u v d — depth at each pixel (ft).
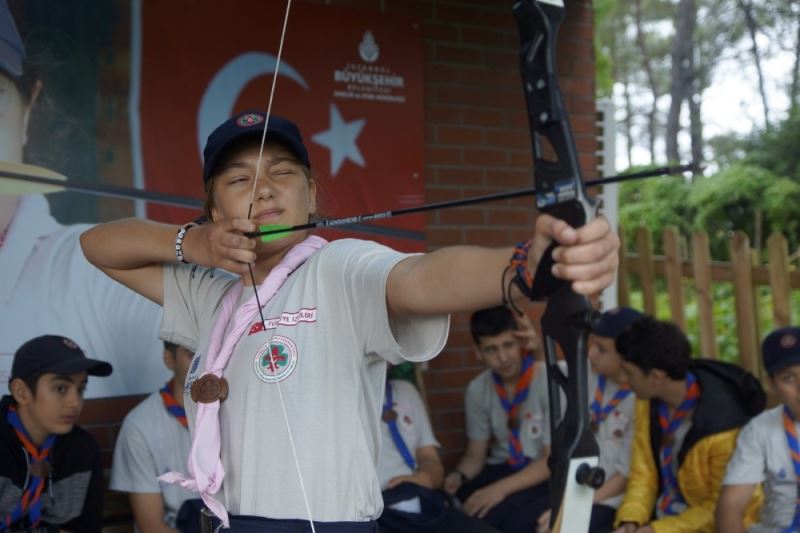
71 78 9.63
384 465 9.88
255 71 10.70
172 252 5.26
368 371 4.65
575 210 3.37
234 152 4.99
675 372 9.08
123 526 9.48
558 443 3.61
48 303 9.48
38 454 7.91
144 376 10.03
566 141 3.40
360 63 11.39
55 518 8.10
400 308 4.16
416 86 11.81
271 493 4.48
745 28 64.03
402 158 11.69
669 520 9.07
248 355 4.65
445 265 3.86
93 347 9.73
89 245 5.81
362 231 11.37
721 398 9.22
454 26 12.25
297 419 4.46
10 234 9.30
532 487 10.32
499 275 3.61
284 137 4.99
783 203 35.58
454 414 12.37
